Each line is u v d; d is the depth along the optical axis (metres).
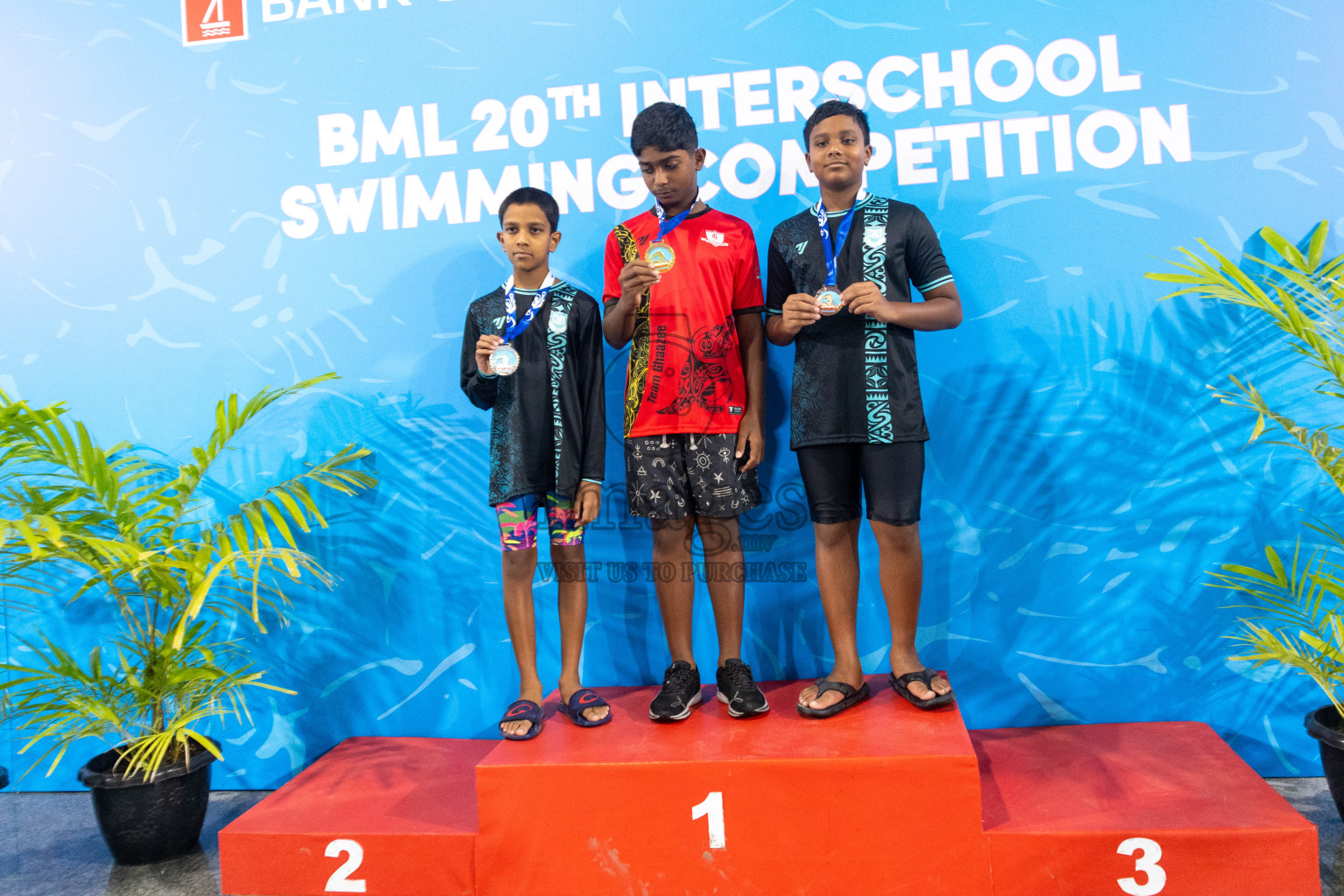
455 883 1.97
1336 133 2.36
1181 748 2.24
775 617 2.51
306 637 2.65
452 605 2.61
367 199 2.64
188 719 2.24
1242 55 2.38
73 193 2.73
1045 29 2.43
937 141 2.46
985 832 1.83
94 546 2.04
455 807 2.14
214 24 2.68
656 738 2.01
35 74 2.73
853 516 2.16
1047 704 2.46
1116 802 1.95
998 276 2.45
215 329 2.69
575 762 1.89
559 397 2.22
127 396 2.71
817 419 2.11
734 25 2.50
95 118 2.71
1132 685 2.45
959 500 2.47
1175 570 2.43
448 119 2.61
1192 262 2.40
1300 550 2.39
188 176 2.69
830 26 2.47
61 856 2.28
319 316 2.65
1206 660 2.43
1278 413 2.31
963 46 2.45
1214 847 1.80
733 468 2.18
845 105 2.13
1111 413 2.44
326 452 2.65
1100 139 2.42
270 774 2.66
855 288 2.02
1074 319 2.44
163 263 2.70
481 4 2.59
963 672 2.48
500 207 2.30
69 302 2.73
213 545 2.21
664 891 1.87
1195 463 2.42
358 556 2.64
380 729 2.64
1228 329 2.40
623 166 2.54
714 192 2.51
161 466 2.70
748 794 1.85
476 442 2.60
